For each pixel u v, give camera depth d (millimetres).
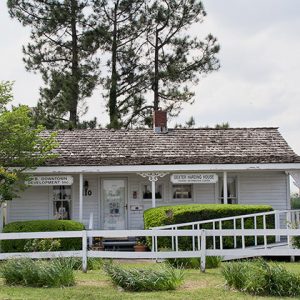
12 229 21438
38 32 44375
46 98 43812
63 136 27500
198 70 46281
